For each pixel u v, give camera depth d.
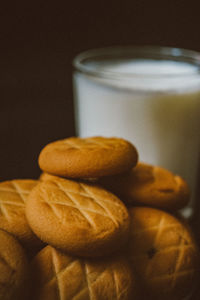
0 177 0.46
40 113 0.59
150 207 0.36
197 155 0.44
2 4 0.65
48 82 0.66
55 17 0.65
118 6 0.62
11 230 0.32
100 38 0.64
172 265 0.33
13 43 0.67
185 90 0.40
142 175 0.36
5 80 0.65
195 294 0.35
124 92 0.40
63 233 0.30
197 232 0.42
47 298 0.30
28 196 0.33
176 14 0.61
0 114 0.58
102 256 0.31
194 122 0.42
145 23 0.62
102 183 0.35
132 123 0.41
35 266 0.31
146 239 0.34
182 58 0.45
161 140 0.41
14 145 0.51
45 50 0.67
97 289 0.30
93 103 0.42
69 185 0.33
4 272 0.29
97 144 0.35
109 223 0.31
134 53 0.47
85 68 0.42
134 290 0.31
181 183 0.37
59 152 0.34
